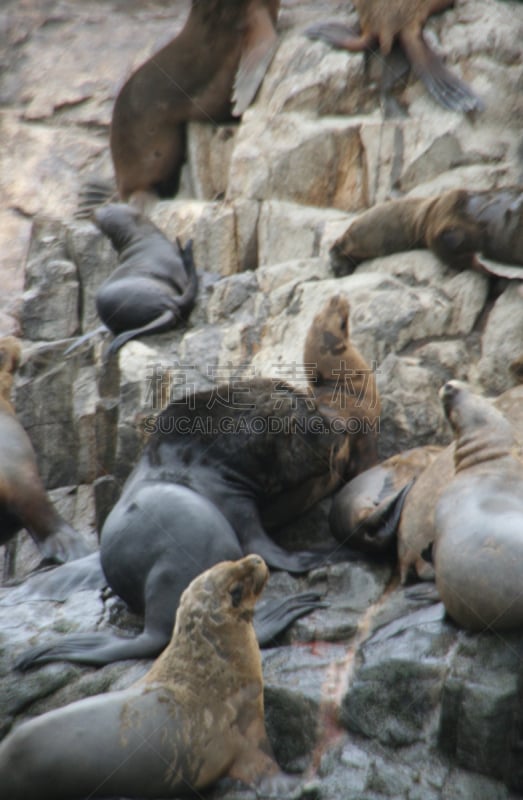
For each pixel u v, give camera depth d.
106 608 11.04
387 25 17.23
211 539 10.45
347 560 10.89
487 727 8.57
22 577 12.84
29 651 10.23
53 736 8.57
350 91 17.53
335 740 9.09
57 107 25.77
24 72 26.73
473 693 8.66
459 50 17.11
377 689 9.14
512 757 8.66
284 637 9.99
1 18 27.80
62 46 27.11
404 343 13.70
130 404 14.15
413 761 8.80
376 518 10.69
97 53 26.70
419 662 9.04
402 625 9.66
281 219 17.23
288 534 11.88
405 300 13.94
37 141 25.28
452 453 10.57
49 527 13.24
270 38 18.97
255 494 11.40
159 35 26.72
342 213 17.14
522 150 16.16
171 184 20.47
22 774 8.52
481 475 9.70
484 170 16.14
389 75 17.30
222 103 19.50
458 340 13.64
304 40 18.61
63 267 18.55
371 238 15.03
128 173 20.30
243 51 19.02
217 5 18.67
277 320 14.74
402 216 14.72
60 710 8.75
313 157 17.33
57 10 28.00
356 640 9.71
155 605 10.23
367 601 10.26
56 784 8.49
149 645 10.09
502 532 9.00
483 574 8.88
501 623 8.88
